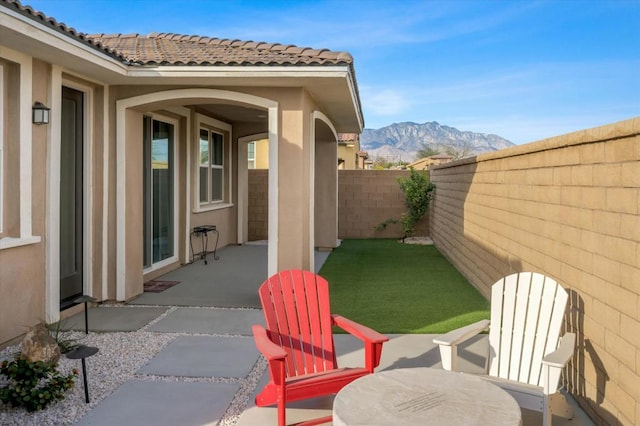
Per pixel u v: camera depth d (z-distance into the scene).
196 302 7.99
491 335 4.47
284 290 4.69
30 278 6.21
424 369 3.58
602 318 3.88
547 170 5.25
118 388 4.70
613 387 3.69
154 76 7.18
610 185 3.76
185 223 11.49
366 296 8.58
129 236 8.00
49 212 6.50
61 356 5.47
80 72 6.97
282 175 7.84
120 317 7.10
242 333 6.37
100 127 7.70
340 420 2.81
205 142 13.10
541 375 4.10
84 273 7.64
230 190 14.89
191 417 4.15
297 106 7.80
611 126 3.63
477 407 2.95
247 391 4.67
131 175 8.02
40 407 4.15
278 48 8.19
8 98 5.98
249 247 14.68
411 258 12.89
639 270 3.34
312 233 9.04
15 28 5.12
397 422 2.77
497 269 7.59
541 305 4.27
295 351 4.53
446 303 8.05
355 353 5.66
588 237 4.14
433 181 15.95
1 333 5.73
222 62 7.07
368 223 17.30
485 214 8.46
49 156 6.49
